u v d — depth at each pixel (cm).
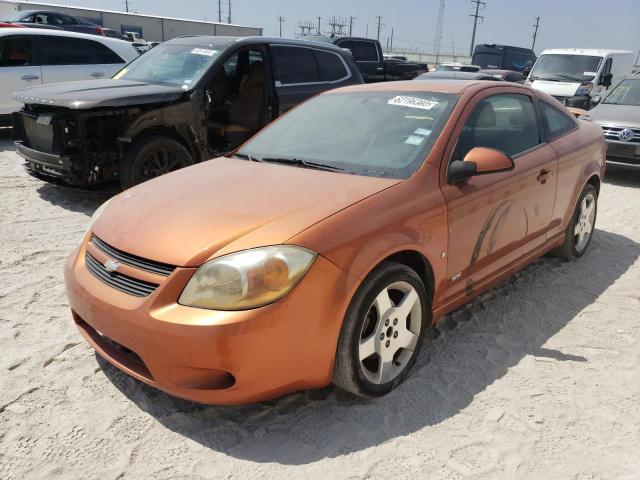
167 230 255
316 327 239
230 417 264
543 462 239
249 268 229
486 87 367
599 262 477
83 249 289
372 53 1591
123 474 229
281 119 402
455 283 318
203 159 634
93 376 293
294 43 715
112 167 576
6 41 915
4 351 314
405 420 264
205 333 223
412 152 312
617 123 836
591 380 300
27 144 618
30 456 238
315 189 284
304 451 243
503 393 286
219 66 635
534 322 365
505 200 343
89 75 985
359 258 250
